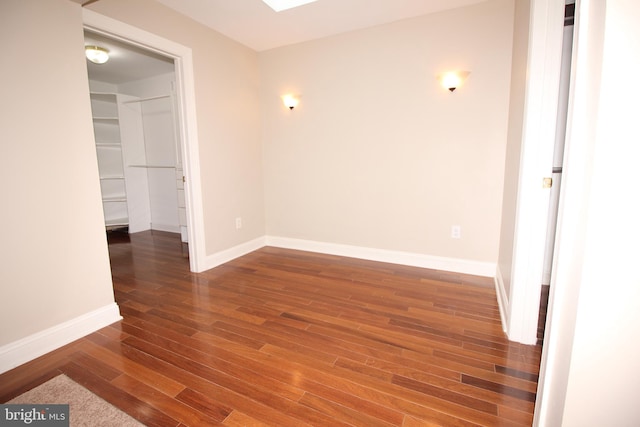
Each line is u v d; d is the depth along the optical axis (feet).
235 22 9.30
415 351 5.64
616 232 2.35
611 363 2.52
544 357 3.33
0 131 5.05
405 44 9.38
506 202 7.66
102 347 5.88
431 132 9.41
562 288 2.94
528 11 5.64
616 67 2.23
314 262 10.77
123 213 16.48
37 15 5.37
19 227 5.35
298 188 11.97
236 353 5.65
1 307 5.20
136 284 8.89
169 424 4.10
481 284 8.66
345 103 10.56
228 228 11.00
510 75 8.24
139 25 7.56
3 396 4.65
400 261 10.50
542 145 5.16
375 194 10.57
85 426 4.09
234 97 10.82
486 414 4.20
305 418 4.18
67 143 5.93
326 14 8.91
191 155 9.34
